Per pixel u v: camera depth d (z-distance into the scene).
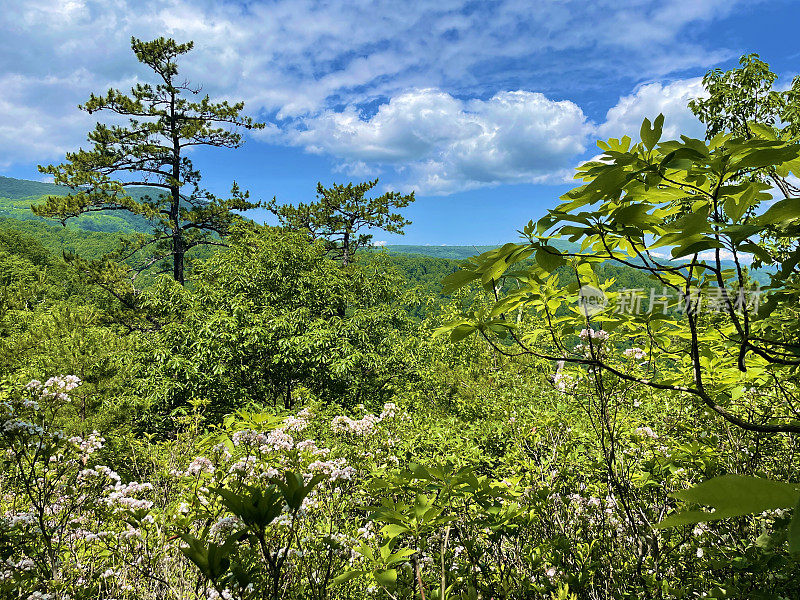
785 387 2.53
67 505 3.09
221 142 22.20
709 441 2.87
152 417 11.58
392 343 15.88
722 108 7.68
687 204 1.47
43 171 18.45
